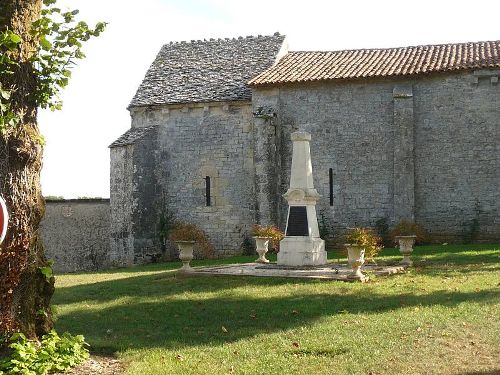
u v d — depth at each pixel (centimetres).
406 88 2564
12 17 785
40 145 804
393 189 2572
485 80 2503
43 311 817
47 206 3141
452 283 1410
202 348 907
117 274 2152
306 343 909
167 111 2888
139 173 2798
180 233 1827
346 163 2630
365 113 2617
